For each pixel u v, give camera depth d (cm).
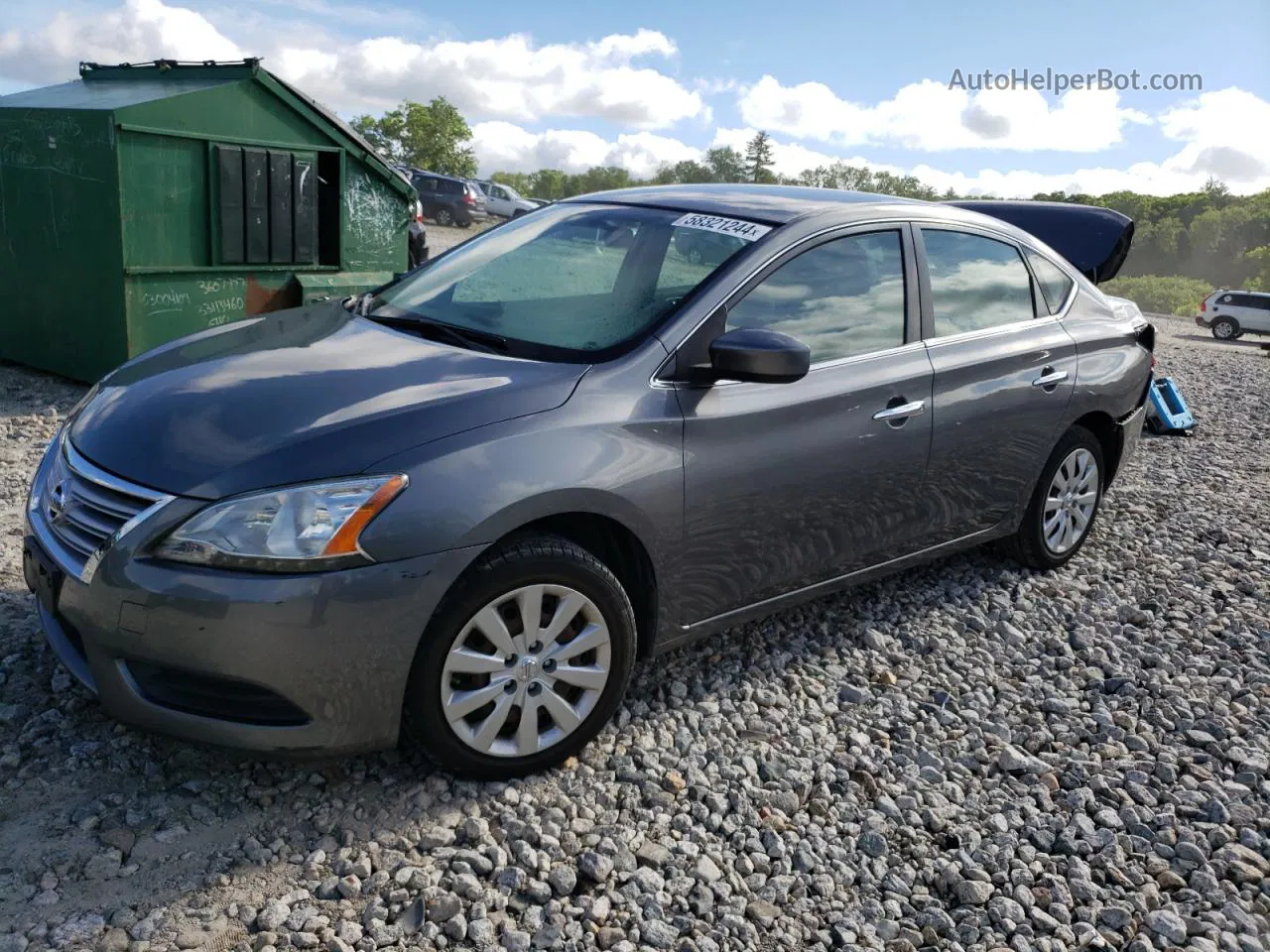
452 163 6347
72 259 677
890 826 290
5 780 271
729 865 268
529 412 275
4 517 455
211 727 251
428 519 251
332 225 785
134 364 322
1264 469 734
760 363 289
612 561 313
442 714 268
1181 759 334
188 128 664
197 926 230
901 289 376
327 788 279
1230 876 279
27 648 335
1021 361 415
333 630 244
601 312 322
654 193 393
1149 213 17262
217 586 239
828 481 343
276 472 247
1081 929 255
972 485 407
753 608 344
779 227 345
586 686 292
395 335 325
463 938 234
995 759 327
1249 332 3350
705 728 327
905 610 427
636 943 239
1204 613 451
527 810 277
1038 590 458
